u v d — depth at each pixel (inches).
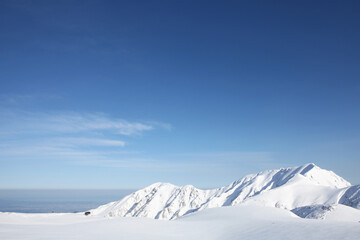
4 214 2930.6
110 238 1728.6
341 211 5944.9
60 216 3174.2
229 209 3452.3
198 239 1820.9
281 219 2512.3
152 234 1927.9
